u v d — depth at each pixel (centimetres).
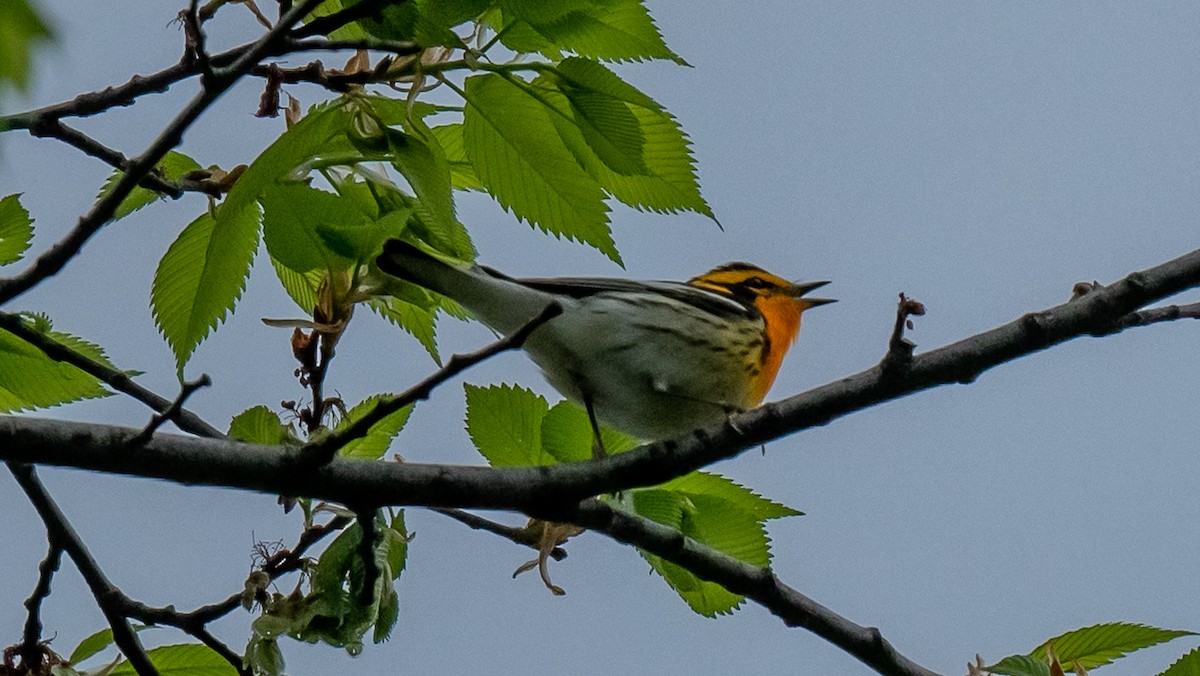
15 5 381
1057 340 962
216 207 977
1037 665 827
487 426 1009
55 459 833
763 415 978
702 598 1029
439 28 811
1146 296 956
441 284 1016
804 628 1012
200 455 858
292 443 912
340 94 848
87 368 1019
